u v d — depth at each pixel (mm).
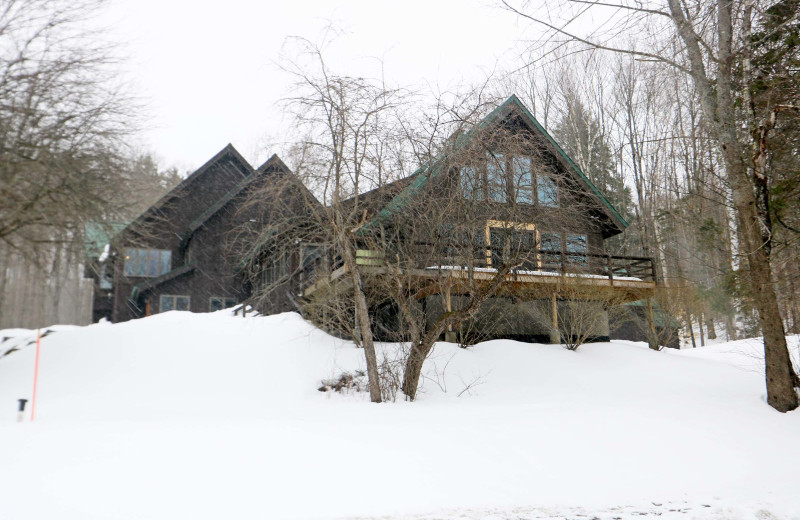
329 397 11562
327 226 11172
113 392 11922
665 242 22672
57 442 6918
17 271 22484
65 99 13664
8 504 4926
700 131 12625
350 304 14844
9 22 12914
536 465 6898
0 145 12461
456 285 14734
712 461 7223
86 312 52094
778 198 10859
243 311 19438
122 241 15555
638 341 24422
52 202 13141
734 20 9797
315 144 10555
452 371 13484
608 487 6250
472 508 5426
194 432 7586
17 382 12586
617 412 9570
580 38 8516
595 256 17359
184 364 13727
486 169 10969
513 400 11383
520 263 11961
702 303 19328
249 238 13258
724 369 14531
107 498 5188
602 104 32406
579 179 17578
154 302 24516
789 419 9125
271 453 6719
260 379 12797
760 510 5230
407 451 7102
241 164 28469
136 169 15516
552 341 17547
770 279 10164
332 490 5738
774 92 9969
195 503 5215
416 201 11289
